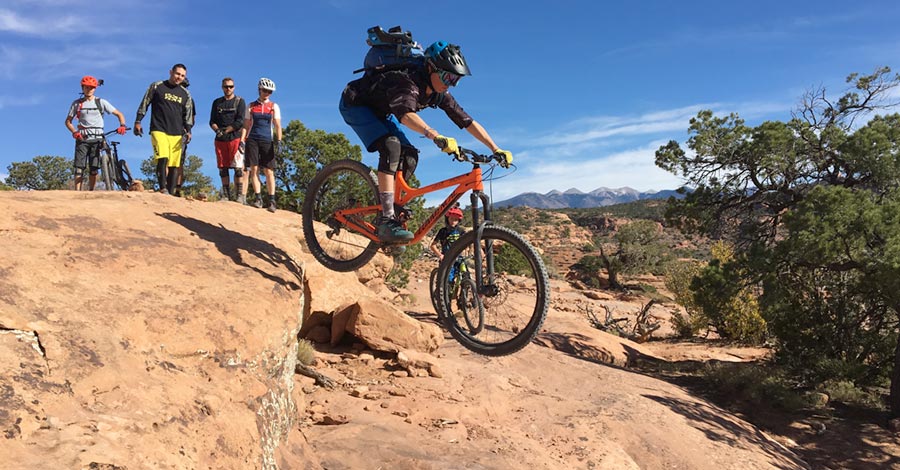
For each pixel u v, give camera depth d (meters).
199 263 4.29
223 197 9.86
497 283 4.07
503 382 10.25
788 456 11.48
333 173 4.82
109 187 8.83
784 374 18.12
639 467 8.28
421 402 7.86
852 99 19.66
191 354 3.28
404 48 3.85
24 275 2.95
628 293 49.56
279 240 5.90
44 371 2.37
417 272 33.62
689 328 28.48
